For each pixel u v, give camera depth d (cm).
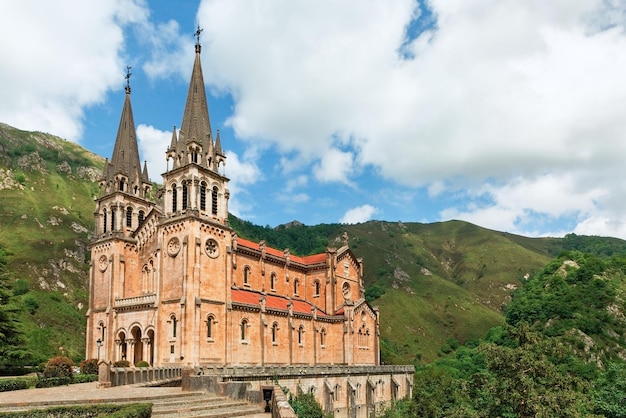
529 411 4931
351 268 10762
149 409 3114
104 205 8606
